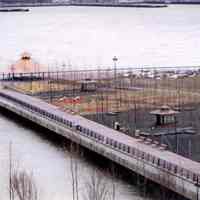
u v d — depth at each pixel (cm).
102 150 19162
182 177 15900
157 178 16425
